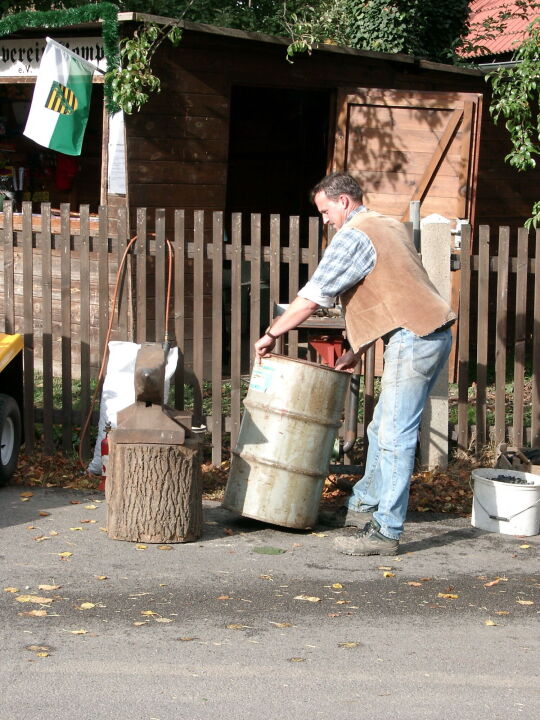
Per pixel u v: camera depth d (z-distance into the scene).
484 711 3.84
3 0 10.77
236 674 4.09
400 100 9.55
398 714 3.79
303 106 14.33
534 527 6.10
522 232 7.12
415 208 7.09
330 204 5.69
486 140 11.62
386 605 4.90
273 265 7.04
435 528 6.19
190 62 9.15
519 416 7.25
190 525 5.73
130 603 4.81
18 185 10.85
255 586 5.11
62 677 4.01
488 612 4.85
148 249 7.14
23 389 7.25
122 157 8.84
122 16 8.43
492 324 11.59
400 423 5.57
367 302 5.48
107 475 5.79
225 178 9.58
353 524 6.12
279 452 5.85
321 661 4.23
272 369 5.89
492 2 18.05
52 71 8.36
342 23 13.04
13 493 6.57
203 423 7.26
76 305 9.04
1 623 4.53
